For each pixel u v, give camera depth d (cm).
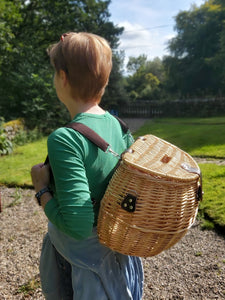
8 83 1097
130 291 115
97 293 104
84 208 89
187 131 978
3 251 286
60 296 124
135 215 91
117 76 2086
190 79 3041
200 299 207
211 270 239
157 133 979
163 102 2005
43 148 813
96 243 107
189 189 97
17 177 525
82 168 95
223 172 460
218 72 2762
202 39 3002
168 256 264
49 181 105
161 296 212
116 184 95
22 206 405
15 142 875
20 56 1233
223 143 720
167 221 92
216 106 1798
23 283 234
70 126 98
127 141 125
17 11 1246
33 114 1070
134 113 2100
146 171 91
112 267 109
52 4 1695
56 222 94
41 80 1118
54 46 111
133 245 94
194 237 296
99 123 107
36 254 278
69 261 109
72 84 105
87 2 1847
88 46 102
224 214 323
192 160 114
